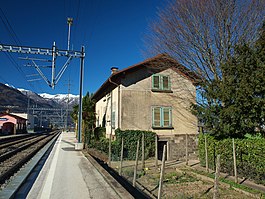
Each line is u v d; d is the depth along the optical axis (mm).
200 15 14719
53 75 19391
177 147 18250
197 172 11172
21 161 11352
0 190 6754
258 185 8844
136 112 17531
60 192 6824
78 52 19766
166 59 17062
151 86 18219
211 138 12539
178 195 7707
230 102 10359
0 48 18234
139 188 8555
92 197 6387
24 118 60344
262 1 13734
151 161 15523
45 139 32750
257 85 8789
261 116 9156
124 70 17219
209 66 14719
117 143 15781
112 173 10828
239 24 14000
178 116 18609
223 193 8180
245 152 10219
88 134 23375
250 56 9430
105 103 23031
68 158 13914
